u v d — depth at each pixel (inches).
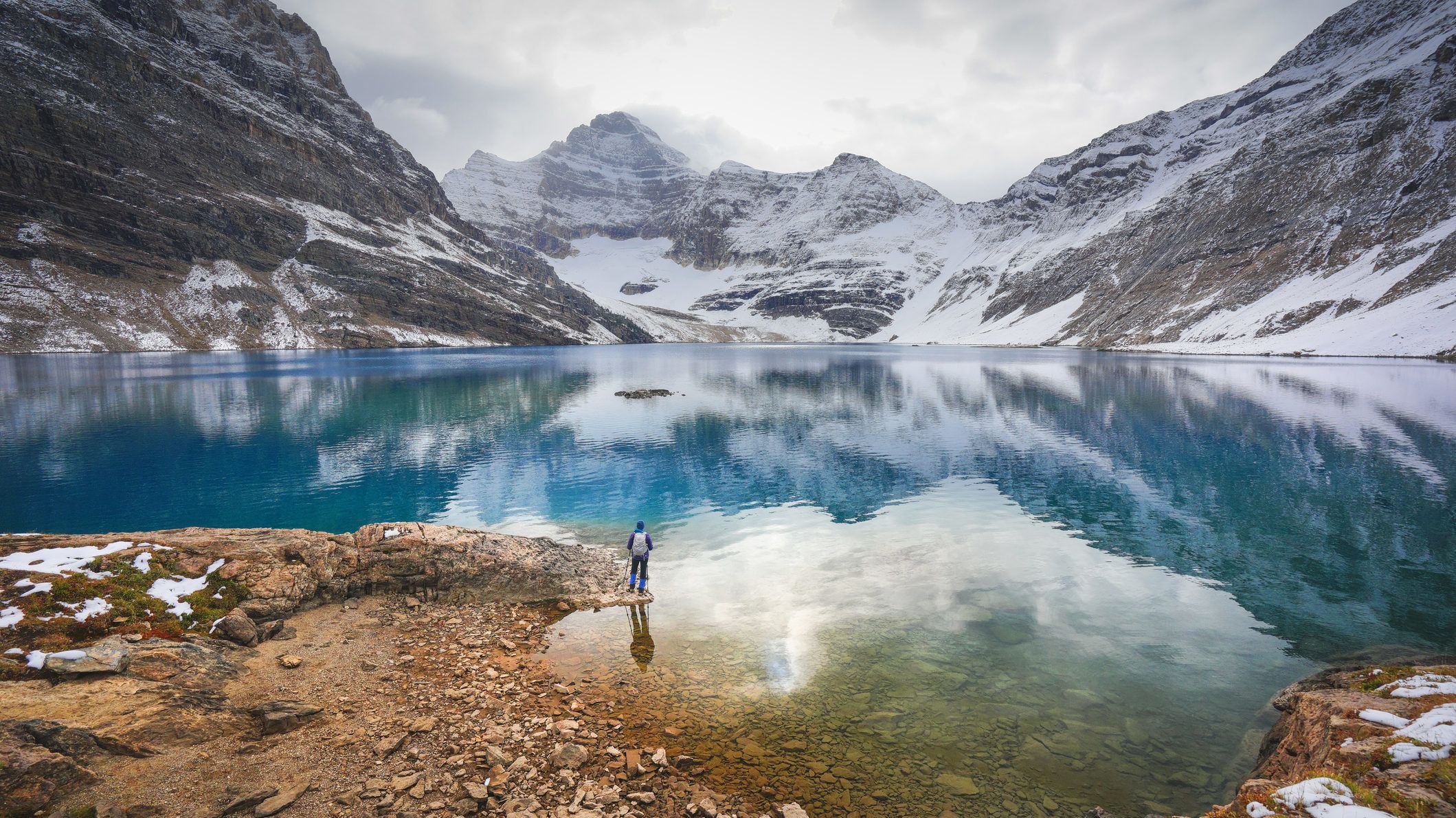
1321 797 262.7
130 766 353.7
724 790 365.7
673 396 2600.9
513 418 1964.8
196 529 684.1
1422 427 1615.4
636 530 691.4
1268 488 1091.9
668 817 343.6
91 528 875.4
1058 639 558.9
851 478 1209.4
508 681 498.6
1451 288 3973.9
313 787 362.6
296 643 552.1
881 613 619.2
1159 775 375.6
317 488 1120.2
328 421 1854.1
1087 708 450.0
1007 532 882.1
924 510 998.4
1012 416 2004.2
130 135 5994.1
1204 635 566.6
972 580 703.7
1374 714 330.0
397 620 617.0
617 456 1409.9
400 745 410.0
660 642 564.4
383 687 487.8
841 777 377.1
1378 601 635.5
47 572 507.2
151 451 1401.3
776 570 740.7
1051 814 341.4
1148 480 1168.8
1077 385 2859.3
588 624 606.2
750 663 521.0
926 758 394.0
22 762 313.3
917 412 2108.8
